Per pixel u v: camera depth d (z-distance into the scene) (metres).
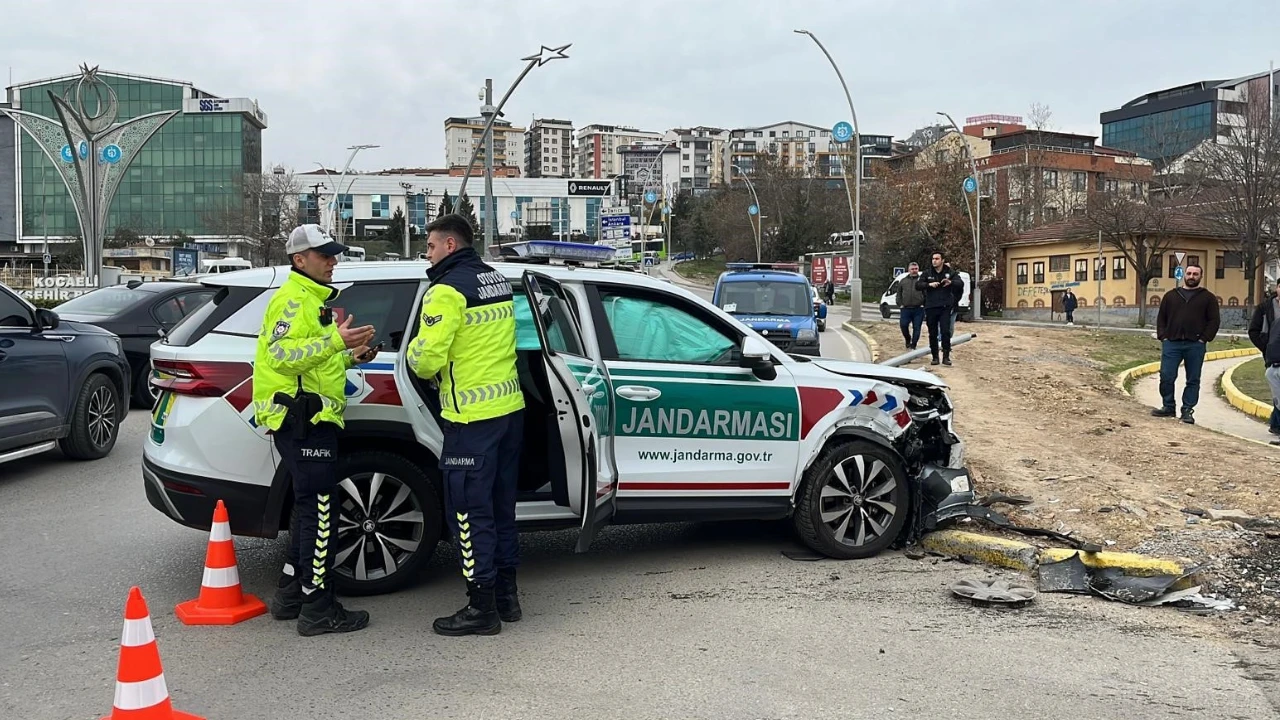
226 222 72.50
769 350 5.96
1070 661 4.43
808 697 4.00
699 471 5.73
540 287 5.41
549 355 4.89
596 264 6.63
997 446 9.16
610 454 5.26
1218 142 43.47
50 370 8.50
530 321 5.52
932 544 6.27
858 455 6.08
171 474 5.05
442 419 4.80
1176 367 11.60
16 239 120.25
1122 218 46.19
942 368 15.72
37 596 5.30
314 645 4.57
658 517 5.69
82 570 5.78
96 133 37.25
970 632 4.81
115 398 9.55
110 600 5.24
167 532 6.67
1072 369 16.59
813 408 5.98
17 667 4.31
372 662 4.37
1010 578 5.70
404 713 3.83
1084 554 5.75
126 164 37.88
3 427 7.89
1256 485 7.51
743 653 4.50
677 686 4.11
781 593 5.43
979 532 6.27
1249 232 40.88
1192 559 5.78
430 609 5.11
